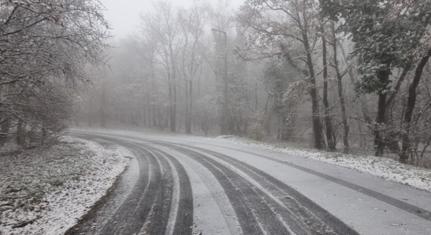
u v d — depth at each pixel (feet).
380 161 32.81
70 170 32.42
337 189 21.38
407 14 34.01
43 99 36.94
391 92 39.52
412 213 15.96
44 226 16.24
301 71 56.34
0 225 16.44
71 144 63.31
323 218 15.72
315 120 55.52
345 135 51.06
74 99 55.31
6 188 24.22
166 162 37.91
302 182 23.86
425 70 44.65
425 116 44.16
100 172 32.12
